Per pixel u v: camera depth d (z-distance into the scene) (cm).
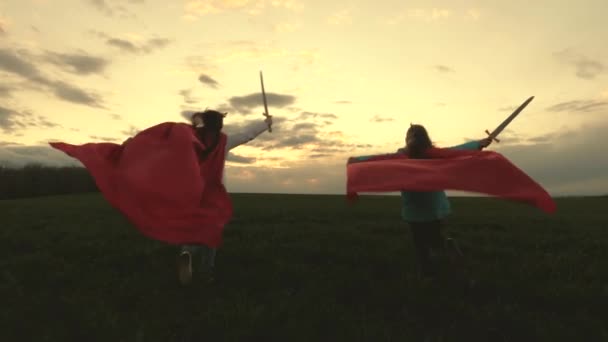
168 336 392
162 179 469
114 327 405
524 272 565
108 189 460
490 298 479
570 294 476
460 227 977
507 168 440
